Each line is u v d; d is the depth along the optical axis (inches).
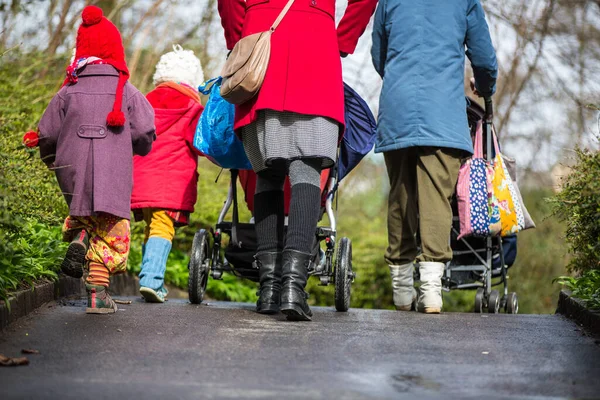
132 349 181.0
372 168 844.6
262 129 238.7
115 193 230.2
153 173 302.0
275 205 254.1
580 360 181.5
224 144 272.4
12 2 487.8
